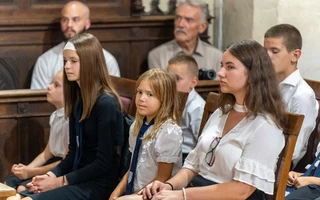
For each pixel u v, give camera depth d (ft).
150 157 17.15
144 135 17.26
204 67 27.45
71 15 26.12
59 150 20.85
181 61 21.26
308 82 20.34
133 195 15.55
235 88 15.26
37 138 22.49
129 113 20.24
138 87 17.21
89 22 26.76
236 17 27.50
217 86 23.18
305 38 25.59
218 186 14.94
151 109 17.07
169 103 17.12
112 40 28.02
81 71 18.47
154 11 28.55
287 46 19.12
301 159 19.25
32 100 22.21
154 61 27.76
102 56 18.84
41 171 20.24
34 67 26.91
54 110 22.57
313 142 19.19
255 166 14.79
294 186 17.76
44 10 27.22
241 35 27.17
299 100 18.92
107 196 18.63
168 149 16.87
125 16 28.19
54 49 26.89
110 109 18.44
